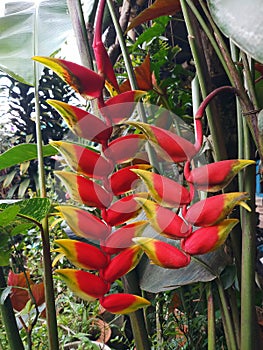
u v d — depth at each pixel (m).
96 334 1.19
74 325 0.98
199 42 0.57
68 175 0.44
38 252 1.07
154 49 1.14
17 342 0.55
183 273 0.60
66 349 1.06
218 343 0.77
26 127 2.70
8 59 0.65
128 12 1.02
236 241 0.59
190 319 0.78
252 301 0.51
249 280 0.51
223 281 0.60
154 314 0.88
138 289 0.61
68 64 0.42
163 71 1.24
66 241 0.45
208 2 0.42
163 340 0.81
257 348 0.52
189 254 0.45
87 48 0.57
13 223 0.53
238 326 0.61
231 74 0.49
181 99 1.08
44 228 0.53
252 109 0.49
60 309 1.06
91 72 0.43
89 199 0.44
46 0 0.77
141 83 0.90
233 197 0.43
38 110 0.58
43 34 0.71
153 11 0.78
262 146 0.49
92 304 1.03
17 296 0.71
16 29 0.71
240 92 0.49
